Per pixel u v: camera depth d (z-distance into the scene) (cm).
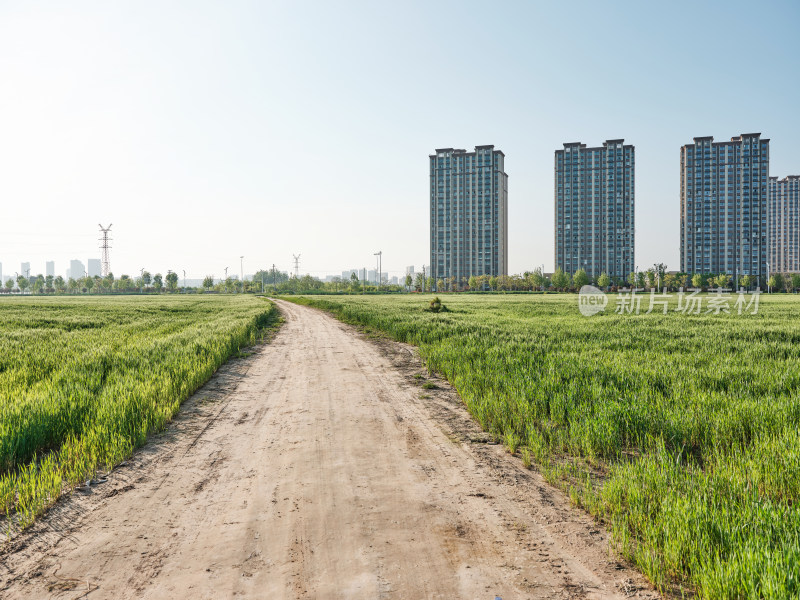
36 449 674
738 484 491
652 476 521
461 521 482
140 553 426
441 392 1122
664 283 16388
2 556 423
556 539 447
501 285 18550
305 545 435
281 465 648
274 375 1370
